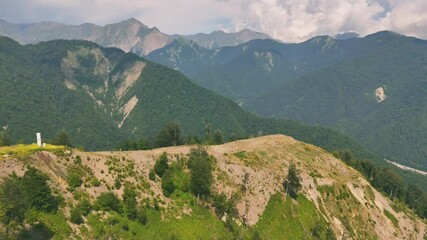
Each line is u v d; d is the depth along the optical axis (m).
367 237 152.00
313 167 167.75
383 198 183.25
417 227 175.88
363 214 159.88
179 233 101.38
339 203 156.25
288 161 163.00
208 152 140.88
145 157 122.38
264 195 135.88
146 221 98.56
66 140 155.00
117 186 102.38
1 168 82.69
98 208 91.75
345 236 143.50
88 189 95.00
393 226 166.75
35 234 72.75
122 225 91.81
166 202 110.00
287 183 145.50
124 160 114.44
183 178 121.75
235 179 135.00
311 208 143.88
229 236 110.50
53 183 89.31
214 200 119.56
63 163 96.94
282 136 196.00
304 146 187.88
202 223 110.06
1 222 66.69
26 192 77.12
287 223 131.38
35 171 81.38
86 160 103.50
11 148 96.69
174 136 185.12
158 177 118.12
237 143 173.50
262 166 149.62
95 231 84.88
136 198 102.94
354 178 179.12
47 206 79.88
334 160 186.25
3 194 66.50
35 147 97.38
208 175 120.25
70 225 81.56
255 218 125.44
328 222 144.25
